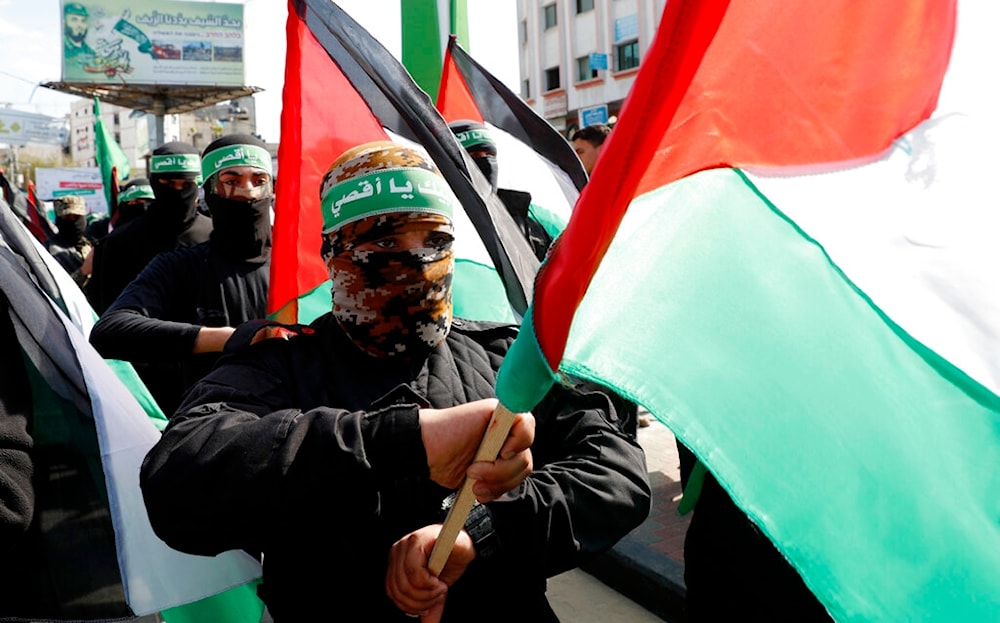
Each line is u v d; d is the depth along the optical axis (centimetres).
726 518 171
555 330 101
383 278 140
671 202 121
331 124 222
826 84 112
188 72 3553
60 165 6309
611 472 143
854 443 112
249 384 138
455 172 143
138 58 3509
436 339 147
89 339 250
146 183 594
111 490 171
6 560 158
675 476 483
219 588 178
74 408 170
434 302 144
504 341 162
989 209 112
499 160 328
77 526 166
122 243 411
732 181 120
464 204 143
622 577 390
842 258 117
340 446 115
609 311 117
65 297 235
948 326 114
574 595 394
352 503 118
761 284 118
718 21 88
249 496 114
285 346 149
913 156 113
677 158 117
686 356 115
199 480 115
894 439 113
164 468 119
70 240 695
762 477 109
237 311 291
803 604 161
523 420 119
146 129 5853
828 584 106
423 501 137
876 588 106
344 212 140
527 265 155
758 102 113
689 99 113
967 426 113
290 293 222
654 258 120
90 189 2895
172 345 246
